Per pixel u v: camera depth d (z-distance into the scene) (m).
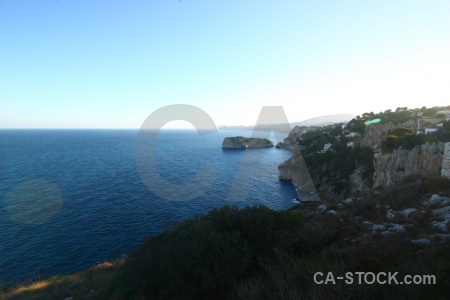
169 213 40.00
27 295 16.31
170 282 9.59
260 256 9.80
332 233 11.95
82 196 48.22
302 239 10.98
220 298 8.59
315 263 7.36
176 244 11.01
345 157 51.94
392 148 33.53
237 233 10.82
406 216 12.86
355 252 8.58
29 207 42.16
